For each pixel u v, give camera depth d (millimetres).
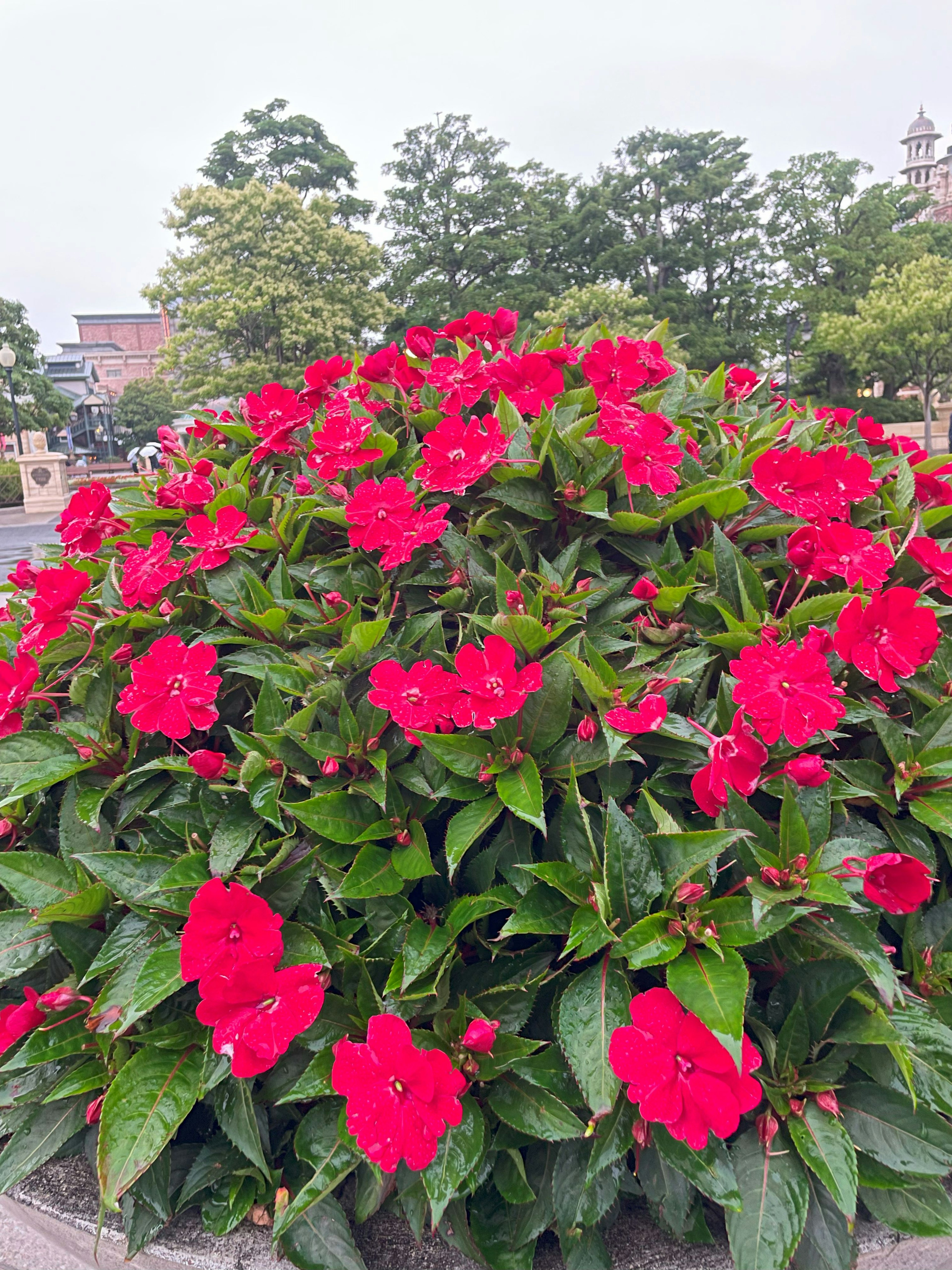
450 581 2359
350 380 3764
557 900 1779
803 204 55312
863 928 1589
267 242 38938
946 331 37062
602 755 1893
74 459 66375
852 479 2443
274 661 2260
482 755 1900
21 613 3137
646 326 40469
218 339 39656
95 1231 1904
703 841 1672
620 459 2385
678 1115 1430
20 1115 2053
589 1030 1591
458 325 3301
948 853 1999
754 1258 1562
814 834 1752
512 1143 1734
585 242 56219
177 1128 1831
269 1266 1743
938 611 2232
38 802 2322
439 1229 1770
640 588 2141
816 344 45062
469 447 2299
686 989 1475
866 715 1964
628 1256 1728
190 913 1743
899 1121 1672
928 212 119750
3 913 2076
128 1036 1863
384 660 2008
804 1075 1725
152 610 2508
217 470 2930
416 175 55062
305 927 1813
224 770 1973
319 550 2721
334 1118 1767
